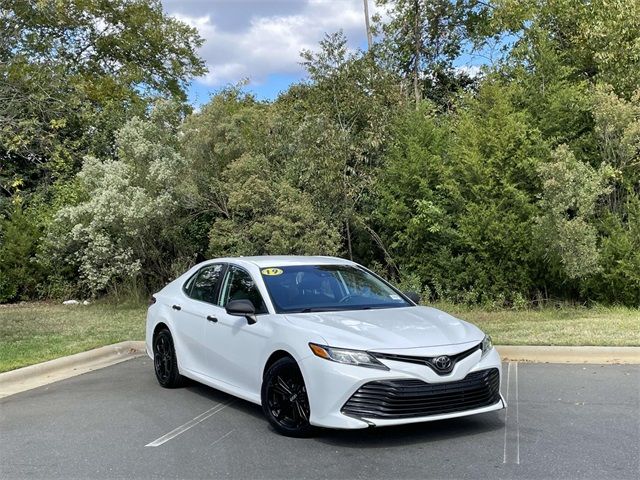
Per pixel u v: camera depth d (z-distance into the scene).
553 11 16.25
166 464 5.15
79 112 19.77
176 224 16.17
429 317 6.15
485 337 5.86
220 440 5.72
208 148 15.63
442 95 20.89
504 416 6.21
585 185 12.02
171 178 15.38
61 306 16.72
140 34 27.86
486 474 4.72
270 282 6.62
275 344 5.82
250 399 6.20
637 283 12.70
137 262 15.70
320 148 14.22
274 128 15.73
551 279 13.58
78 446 5.70
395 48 19.77
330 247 13.84
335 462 5.04
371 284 7.11
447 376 5.23
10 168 19.59
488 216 13.37
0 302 17.77
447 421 6.07
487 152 13.81
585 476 4.65
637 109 12.81
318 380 5.29
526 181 13.63
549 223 12.25
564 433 5.66
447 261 13.98
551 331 10.29
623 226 13.36
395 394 5.09
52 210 18.39
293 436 5.66
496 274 13.64
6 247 17.89
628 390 7.12
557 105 13.84
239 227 14.77
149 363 9.66
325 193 14.35
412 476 4.71
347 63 15.30
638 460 4.97
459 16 20.22
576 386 7.35
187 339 7.41
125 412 6.80
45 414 6.83
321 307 6.40
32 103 17.42
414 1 19.83
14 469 5.14
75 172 19.80
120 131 16.38
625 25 14.43
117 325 12.92
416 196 14.27
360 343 5.29
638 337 9.47
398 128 15.02
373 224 15.29
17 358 9.38
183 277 8.19
